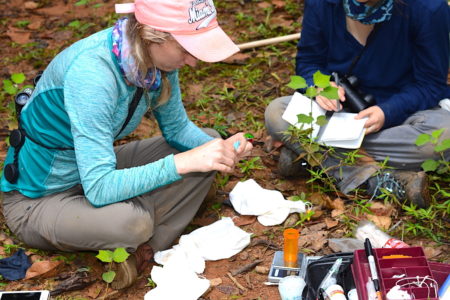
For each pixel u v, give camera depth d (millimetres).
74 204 2912
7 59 5129
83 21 5695
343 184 3482
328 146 3432
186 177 3137
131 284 2941
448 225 3270
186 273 2920
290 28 5266
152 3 2553
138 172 2783
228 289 2936
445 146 3184
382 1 3213
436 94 3465
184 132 3303
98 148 2734
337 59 3561
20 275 3025
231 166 2881
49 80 2797
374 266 2479
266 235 3277
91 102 2668
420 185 3281
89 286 2982
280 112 3602
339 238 3203
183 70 4793
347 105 3527
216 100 4461
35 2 6082
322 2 3434
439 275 2598
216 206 3471
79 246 2924
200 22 2570
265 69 4777
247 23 5449
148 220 2889
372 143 3488
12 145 2977
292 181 3660
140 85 2750
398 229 3252
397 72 3477
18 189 2994
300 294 2701
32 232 2990
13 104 4137
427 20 3268
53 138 2861
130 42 2650
